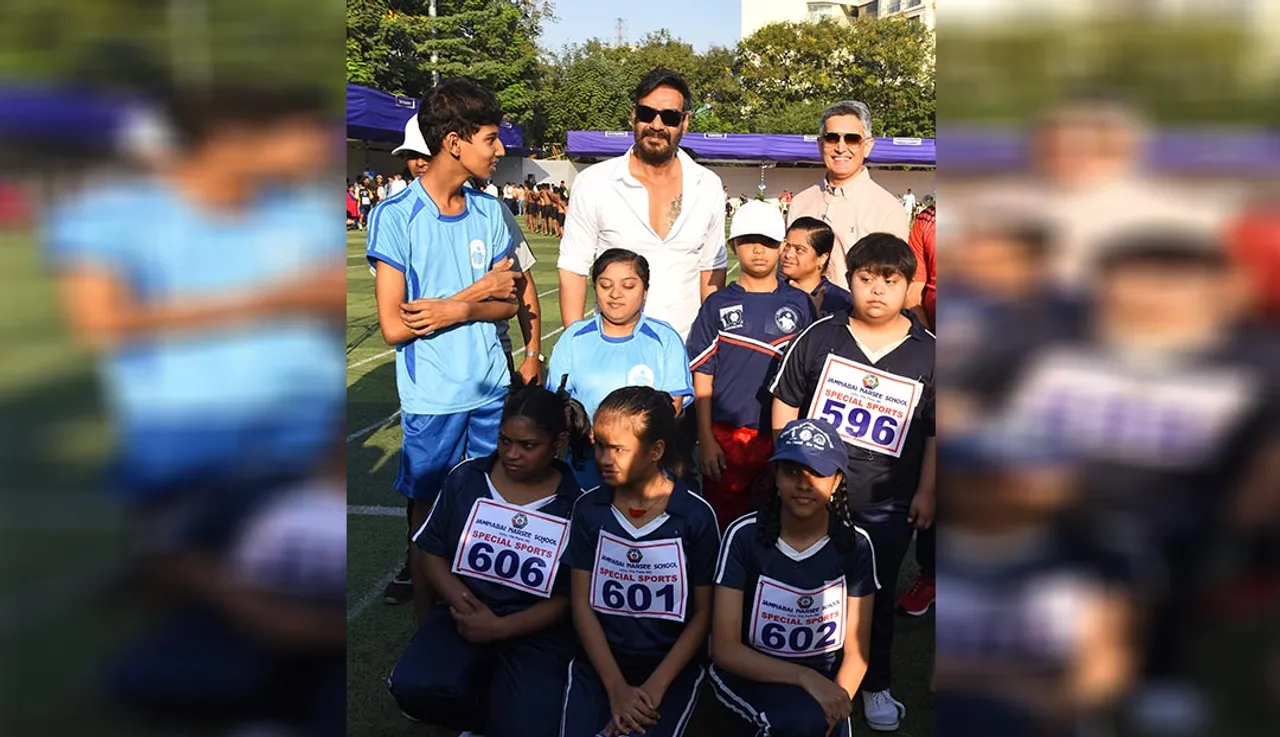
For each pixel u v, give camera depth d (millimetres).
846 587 2293
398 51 24578
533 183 27516
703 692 2732
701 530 2330
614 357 2834
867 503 2488
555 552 2414
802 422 2252
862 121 3445
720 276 3375
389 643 2918
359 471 4605
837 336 2523
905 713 2607
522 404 2387
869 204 3502
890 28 32562
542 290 11992
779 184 30203
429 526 2535
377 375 6820
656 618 2307
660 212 3104
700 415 3055
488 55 30031
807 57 34000
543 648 2430
